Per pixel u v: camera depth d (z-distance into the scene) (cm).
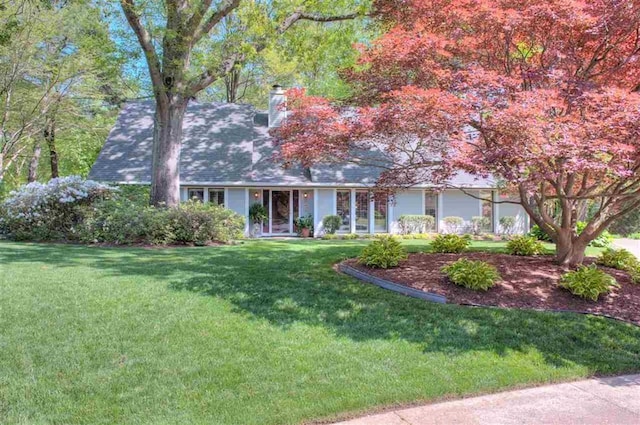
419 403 335
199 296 553
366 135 611
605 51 622
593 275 610
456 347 432
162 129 1227
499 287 616
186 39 1144
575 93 558
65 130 2052
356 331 462
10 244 1025
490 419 312
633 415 320
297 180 1803
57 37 1662
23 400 308
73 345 395
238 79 2548
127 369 357
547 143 481
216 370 361
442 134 552
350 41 1280
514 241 912
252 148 1878
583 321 514
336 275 695
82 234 1089
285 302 544
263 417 298
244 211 1802
